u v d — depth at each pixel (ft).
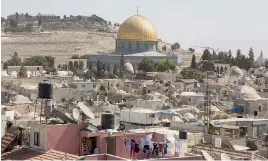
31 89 563.48
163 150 137.59
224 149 196.54
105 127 147.33
